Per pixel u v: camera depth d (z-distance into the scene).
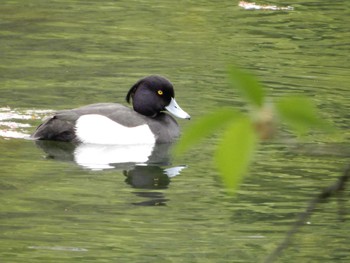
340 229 9.74
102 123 13.74
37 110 14.97
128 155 13.07
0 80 16.86
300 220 3.78
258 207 10.54
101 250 8.81
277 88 16.80
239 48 20.47
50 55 19.27
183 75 17.77
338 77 17.91
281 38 21.73
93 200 10.65
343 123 14.55
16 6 24.77
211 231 9.54
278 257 8.68
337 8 25.86
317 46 20.95
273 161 12.78
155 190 11.20
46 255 8.56
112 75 17.66
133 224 9.73
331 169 12.36
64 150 13.12
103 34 21.66
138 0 26.38
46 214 10.00
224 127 2.89
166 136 14.09
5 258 8.45
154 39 21.20
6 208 10.20
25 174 11.72
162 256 8.69
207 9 25.22
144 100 14.50
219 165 2.78
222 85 17.08
